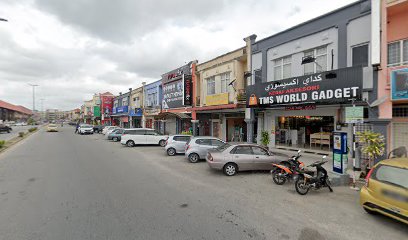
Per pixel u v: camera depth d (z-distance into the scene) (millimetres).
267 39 14688
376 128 9023
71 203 6109
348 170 9711
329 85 10234
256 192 7180
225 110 18531
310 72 12336
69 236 4387
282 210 5734
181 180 8570
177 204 6090
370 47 9766
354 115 8047
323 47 11789
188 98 21359
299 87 11500
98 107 64812
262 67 14977
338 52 10969
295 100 11688
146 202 6223
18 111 98875
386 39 8781
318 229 4742
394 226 4891
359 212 5637
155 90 32156
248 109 15180
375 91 9023
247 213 5531
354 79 9398
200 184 8047
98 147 19188
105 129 35062
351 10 10461
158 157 14102
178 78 24203
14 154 14875
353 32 10406
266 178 8945
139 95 38500
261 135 15242
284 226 4859
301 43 12711
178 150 14914
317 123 13750
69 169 10297
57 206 5895
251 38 15703
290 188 7625
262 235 4469
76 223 4934
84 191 7137
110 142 23859
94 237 4344
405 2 8336
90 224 4887
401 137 9508
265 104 13398
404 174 4840
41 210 5633
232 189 7473
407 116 9383
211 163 9422
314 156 12406
